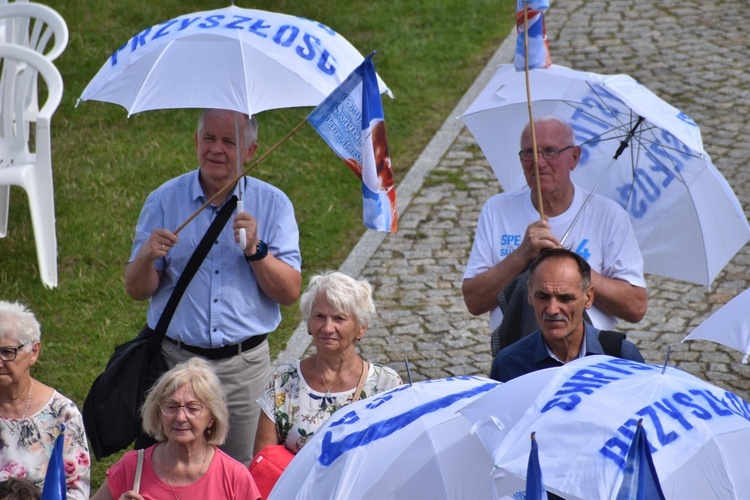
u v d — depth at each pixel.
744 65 38.97
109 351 25.84
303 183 33.38
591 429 10.91
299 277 18.53
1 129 28.78
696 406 11.51
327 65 17.86
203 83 17.27
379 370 17.25
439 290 28.69
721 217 20.19
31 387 17.06
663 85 37.81
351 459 12.59
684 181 20.05
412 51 40.75
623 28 42.06
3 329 16.48
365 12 43.09
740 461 11.34
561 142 18.38
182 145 35.28
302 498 12.70
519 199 19.05
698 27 41.97
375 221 16.88
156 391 15.49
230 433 18.64
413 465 12.41
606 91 20.08
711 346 25.78
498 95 21.05
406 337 26.75
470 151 35.34
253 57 17.50
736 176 32.53
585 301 15.83
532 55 18.23
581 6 44.06
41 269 28.22
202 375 15.52
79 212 31.72
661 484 11.11
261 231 18.47
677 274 20.58
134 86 17.61
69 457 16.89
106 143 35.31
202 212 18.25
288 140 35.50
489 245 19.03
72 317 27.20
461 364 25.62
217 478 15.69
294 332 27.00
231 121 17.89
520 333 17.42
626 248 18.72
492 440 11.21
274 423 16.92
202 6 42.91
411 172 34.31
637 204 20.58
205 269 18.14
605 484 10.44
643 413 11.19
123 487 15.70
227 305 18.12
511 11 43.72
